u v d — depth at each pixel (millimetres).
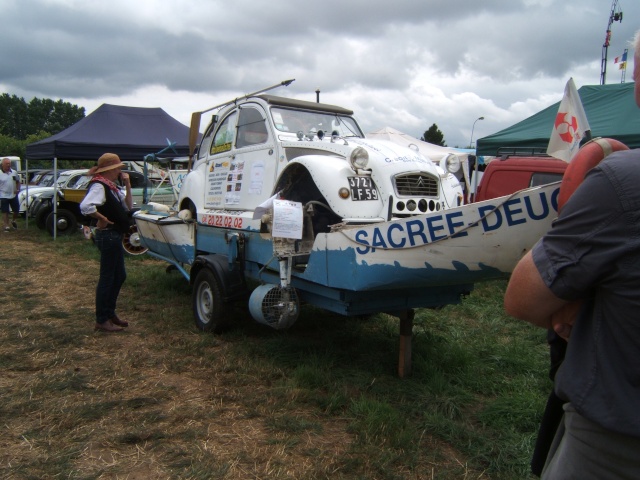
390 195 4398
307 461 3139
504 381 4465
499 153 9555
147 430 3424
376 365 4617
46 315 6098
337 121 6074
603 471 1438
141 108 14688
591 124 8414
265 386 4227
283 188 4926
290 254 4516
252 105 5824
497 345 5320
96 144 12945
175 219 6973
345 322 6027
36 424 3484
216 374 4434
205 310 5641
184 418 3631
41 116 101438
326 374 4340
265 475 2969
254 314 4633
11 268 9047
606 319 1419
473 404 4035
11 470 2939
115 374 4391
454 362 4664
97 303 5480
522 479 3012
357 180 4414
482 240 3361
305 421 3600
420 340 5270
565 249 1436
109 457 3121
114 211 5434
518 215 3227
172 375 4426
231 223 5684
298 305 4637
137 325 5852
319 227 4910
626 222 1326
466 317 6500
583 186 1437
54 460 3045
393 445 3312
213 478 2926
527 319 1596
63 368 4504
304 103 5824
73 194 14016
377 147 4816
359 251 3822
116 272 5586
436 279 3664
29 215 15297
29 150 14305
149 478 2916
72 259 10203
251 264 5508
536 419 3711
